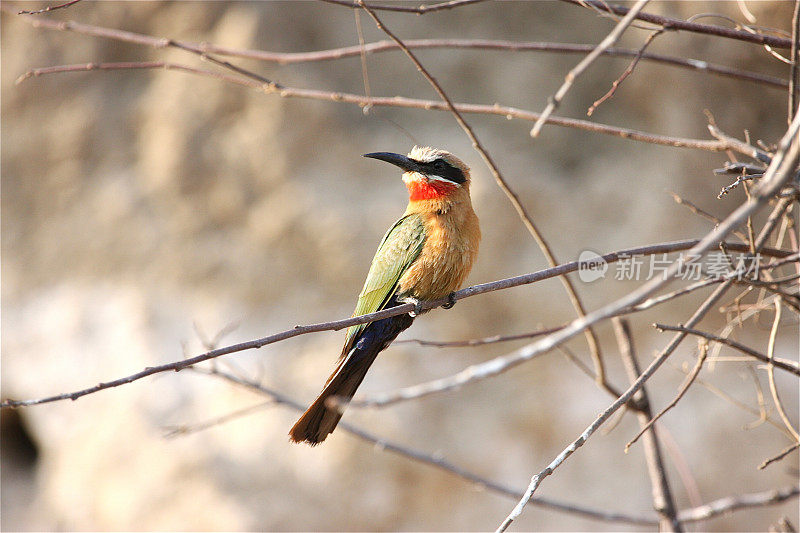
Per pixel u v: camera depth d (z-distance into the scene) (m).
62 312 15.76
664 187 14.27
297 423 6.98
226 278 15.23
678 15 13.16
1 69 15.64
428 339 14.77
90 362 15.49
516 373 14.90
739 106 13.62
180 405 15.05
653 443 8.06
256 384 8.02
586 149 14.98
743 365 14.35
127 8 15.18
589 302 14.52
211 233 15.34
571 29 14.86
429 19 15.05
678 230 14.23
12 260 16.03
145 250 15.54
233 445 14.66
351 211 14.73
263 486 14.36
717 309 14.26
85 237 15.78
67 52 15.47
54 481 15.55
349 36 14.93
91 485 15.06
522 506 5.08
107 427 15.16
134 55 15.41
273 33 14.70
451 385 3.72
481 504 14.34
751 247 5.89
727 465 14.20
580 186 14.76
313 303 15.00
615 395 7.98
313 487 14.29
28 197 15.95
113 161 15.64
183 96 15.05
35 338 15.81
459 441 14.51
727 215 14.15
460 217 7.96
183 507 14.49
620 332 8.41
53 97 15.69
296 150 14.86
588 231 14.56
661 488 7.95
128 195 15.54
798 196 5.75
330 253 14.76
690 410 14.45
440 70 15.02
